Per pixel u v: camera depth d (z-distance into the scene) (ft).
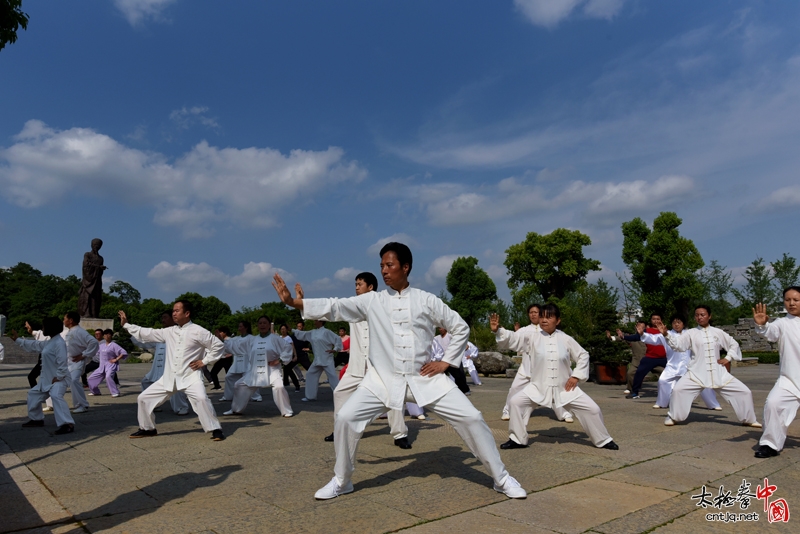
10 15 26.32
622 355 52.29
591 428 19.30
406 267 14.75
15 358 92.32
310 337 37.22
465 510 12.57
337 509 12.66
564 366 19.69
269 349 29.14
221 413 30.60
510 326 106.32
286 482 15.15
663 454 18.49
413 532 11.12
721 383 24.17
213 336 22.34
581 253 129.59
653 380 51.70
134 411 31.37
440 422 26.43
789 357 18.63
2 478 15.67
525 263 133.49
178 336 22.56
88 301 83.10
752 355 97.71
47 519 12.08
